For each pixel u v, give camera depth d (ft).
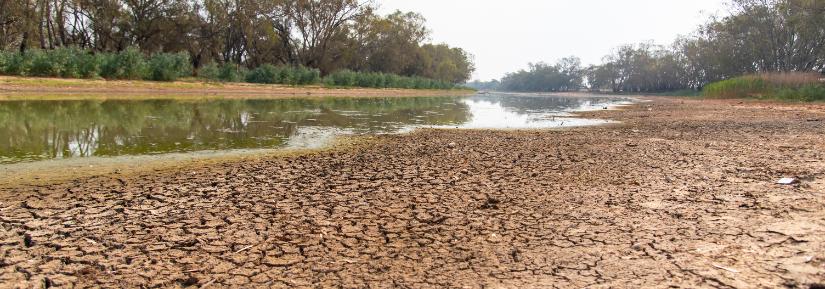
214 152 27.02
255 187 18.08
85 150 26.53
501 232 13.08
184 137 33.17
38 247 11.60
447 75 265.54
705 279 9.79
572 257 11.23
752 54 152.56
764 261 10.52
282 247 11.91
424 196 16.93
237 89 106.52
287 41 160.15
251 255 11.37
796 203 14.92
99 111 49.62
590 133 39.27
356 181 19.36
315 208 15.29
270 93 112.78
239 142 31.45
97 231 12.79
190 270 10.51
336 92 131.34
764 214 13.92
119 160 23.68
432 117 58.49
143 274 10.28
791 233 12.10
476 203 16.01
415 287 9.78
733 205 15.06
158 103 65.10
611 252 11.47
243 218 14.14
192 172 20.94
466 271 10.55
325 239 12.52
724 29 155.33
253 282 9.99
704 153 26.50
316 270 10.60
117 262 10.85
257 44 159.53
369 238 12.61
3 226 13.06
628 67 315.58
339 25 165.68
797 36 134.10
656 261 10.83
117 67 93.50
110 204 15.40
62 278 9.99
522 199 16.52
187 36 136.77
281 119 48.91
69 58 86.33
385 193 17.34
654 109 81.25
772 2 138.41
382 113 63.16
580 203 15.92
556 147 29.84
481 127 45.88
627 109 83.30
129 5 121.90
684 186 18.04
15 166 21.62
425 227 13.52
